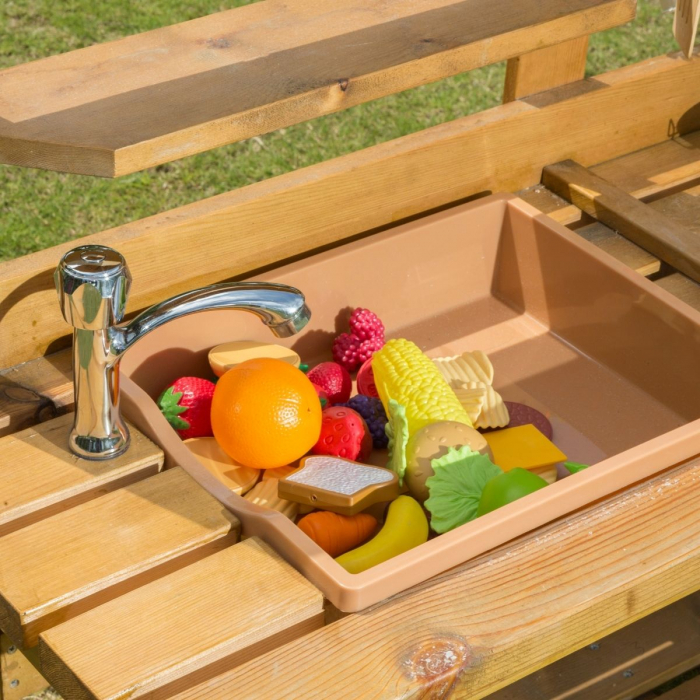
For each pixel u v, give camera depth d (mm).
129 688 933
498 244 1686
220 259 1494
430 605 1029
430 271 1644
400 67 1266
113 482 1191
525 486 1183
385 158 1566
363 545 1170
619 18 1436
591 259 1544
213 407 1266
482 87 3789
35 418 1299
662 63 1817
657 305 1464
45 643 971
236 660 1002
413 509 1206
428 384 1357
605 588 1058
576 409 1513
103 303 1075
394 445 1293
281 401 1226
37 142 1099
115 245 1387
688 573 1119
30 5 4129
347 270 1558
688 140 1900
